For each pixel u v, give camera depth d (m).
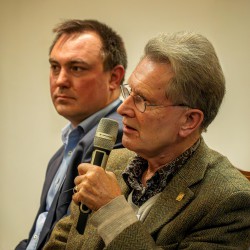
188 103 3.47
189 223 3.38
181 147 3.65
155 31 7.68
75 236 4.04
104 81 5.71
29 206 9.07
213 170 3.61
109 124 3.72
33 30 8.66
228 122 7.08
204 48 3.51
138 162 3.93
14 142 9.05
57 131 8.73
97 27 5.82
